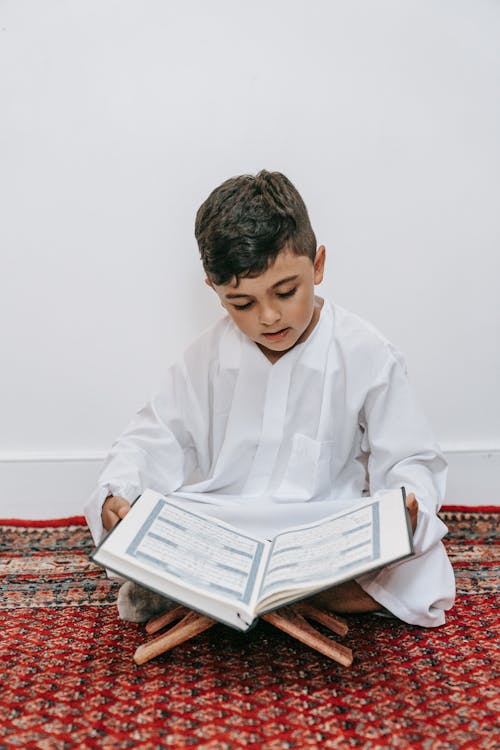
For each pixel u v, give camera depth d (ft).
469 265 4.83
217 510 3.59
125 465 3.68
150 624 3.42
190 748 2.66
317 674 3.11
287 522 3.58
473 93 4.59
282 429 3.78
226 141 4.67
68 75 4.58
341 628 3.37
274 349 3.52
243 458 3.87
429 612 3.39
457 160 4.68
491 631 3.43
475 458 5.03
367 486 3.99
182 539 3.09
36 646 3.40
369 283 4.86
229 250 3.09
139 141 4.67
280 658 3.25
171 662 3.24
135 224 4.77
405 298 4.88
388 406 3.71
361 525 3.02
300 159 4.69
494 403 5.03
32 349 4.94
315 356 3.70
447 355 4.96
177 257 4.83
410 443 3.62
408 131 4.65
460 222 4.76
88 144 4.66
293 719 2.81
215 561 3.00
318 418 3.74
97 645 3.40
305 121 4.65
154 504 3.26
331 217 4.77
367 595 3.39
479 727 2.73
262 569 3.05
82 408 5.05
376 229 4.78
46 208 4.74
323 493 3.81
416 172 4.70
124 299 4.88
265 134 4.66
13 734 2.76
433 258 4.82
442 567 3.44
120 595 3.46
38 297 4.86
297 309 3.29
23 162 4.67
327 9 4.51
